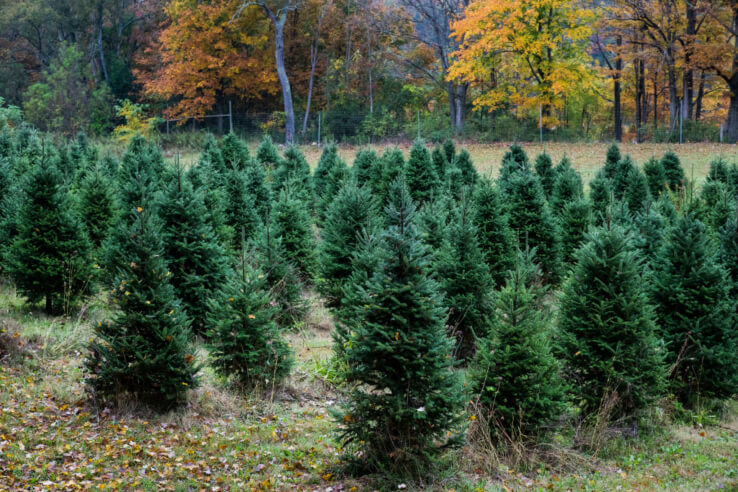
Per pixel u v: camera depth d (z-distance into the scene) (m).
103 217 13.93
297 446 7.71
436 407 6.81
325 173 24.09
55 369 9.07
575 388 8.84
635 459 7.88
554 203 18.95
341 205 12.91
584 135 39.94
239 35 47.28
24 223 11.23
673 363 9.64
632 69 50.22
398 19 49.47
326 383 9.59
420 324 6.98
